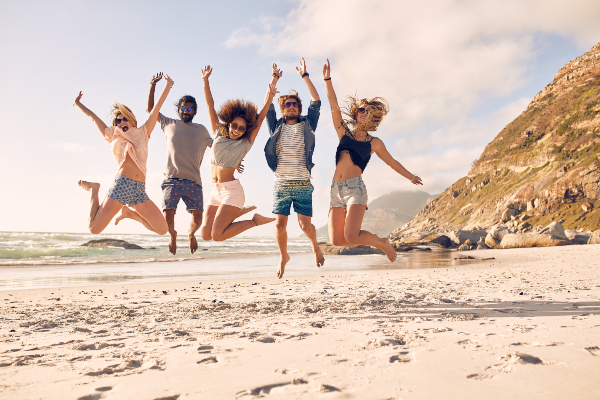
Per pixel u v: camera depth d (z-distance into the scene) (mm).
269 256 22047
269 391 1896
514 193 62875
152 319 4312
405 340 2924
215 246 36562
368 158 4910
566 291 5906
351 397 1772
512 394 1756
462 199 85000
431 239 40031
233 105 5059
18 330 3814
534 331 3041
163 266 14859
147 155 5066
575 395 1724
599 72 80188
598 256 15969
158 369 2334
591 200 47906
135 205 4934
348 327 3551
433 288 7117
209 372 2240
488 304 4781
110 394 1914
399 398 1744
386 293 6465
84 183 4930
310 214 5117
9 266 14164
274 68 5203
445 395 1766
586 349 2438
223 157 5129
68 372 2311
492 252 25000
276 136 5082
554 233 28641
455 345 2686
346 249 23672
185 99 5520
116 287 8062
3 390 1993
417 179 4859
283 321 3986
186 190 5344
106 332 3635
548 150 67750
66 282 9383
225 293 6961
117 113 5039
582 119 67062
